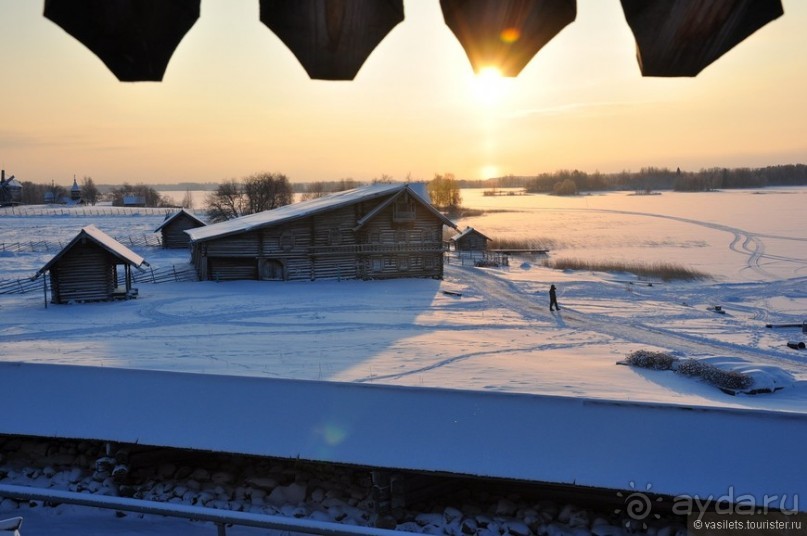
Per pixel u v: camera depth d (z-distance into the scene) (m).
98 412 13.17
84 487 12.55
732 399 18.78
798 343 29.31
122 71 1.38
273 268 46.97
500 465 11.16
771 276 53.34
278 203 86.56
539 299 41.69
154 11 1.31
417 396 12.28
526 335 30.52
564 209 157.62
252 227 44.66
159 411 13.01
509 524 11.23
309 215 46.34
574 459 10.98
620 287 47.09
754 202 157.38
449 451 11.48
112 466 12.95
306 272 47.12
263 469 13.42
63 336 28.56
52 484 12.69
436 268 49.59
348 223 48.00
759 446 10.49
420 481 11.97
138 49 1.35
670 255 68.00
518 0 1.32
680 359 22.31
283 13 1.36
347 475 13.09
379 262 48.22
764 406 18.08
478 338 29.36
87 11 1.30
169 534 10.79
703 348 28.86
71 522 11.12
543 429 11.42
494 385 19.36
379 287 44.50
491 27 1.35
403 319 33.75
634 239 84.25
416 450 11.59
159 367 21.81
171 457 13.48
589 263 59.38
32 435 13.02
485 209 160.62
